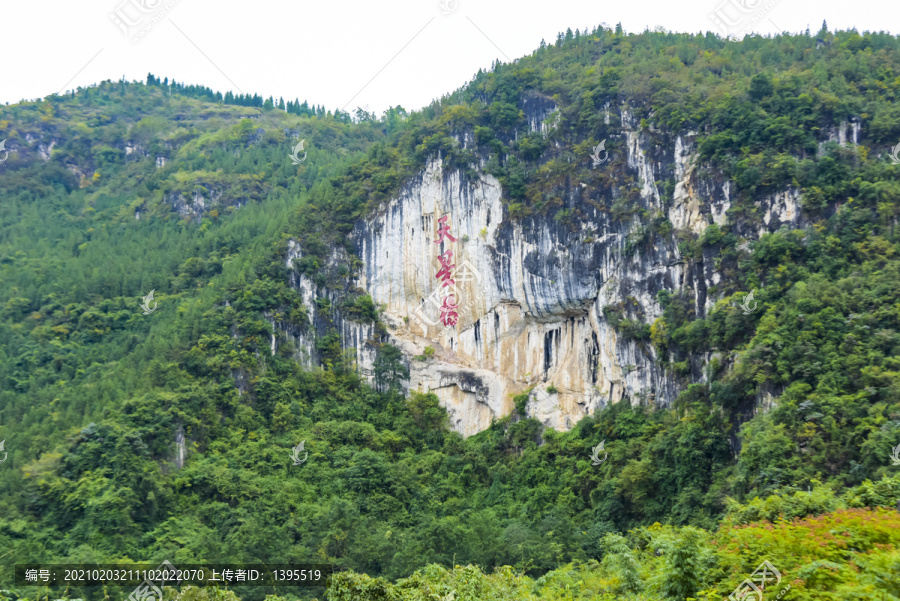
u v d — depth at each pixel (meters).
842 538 24.19
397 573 55.00
